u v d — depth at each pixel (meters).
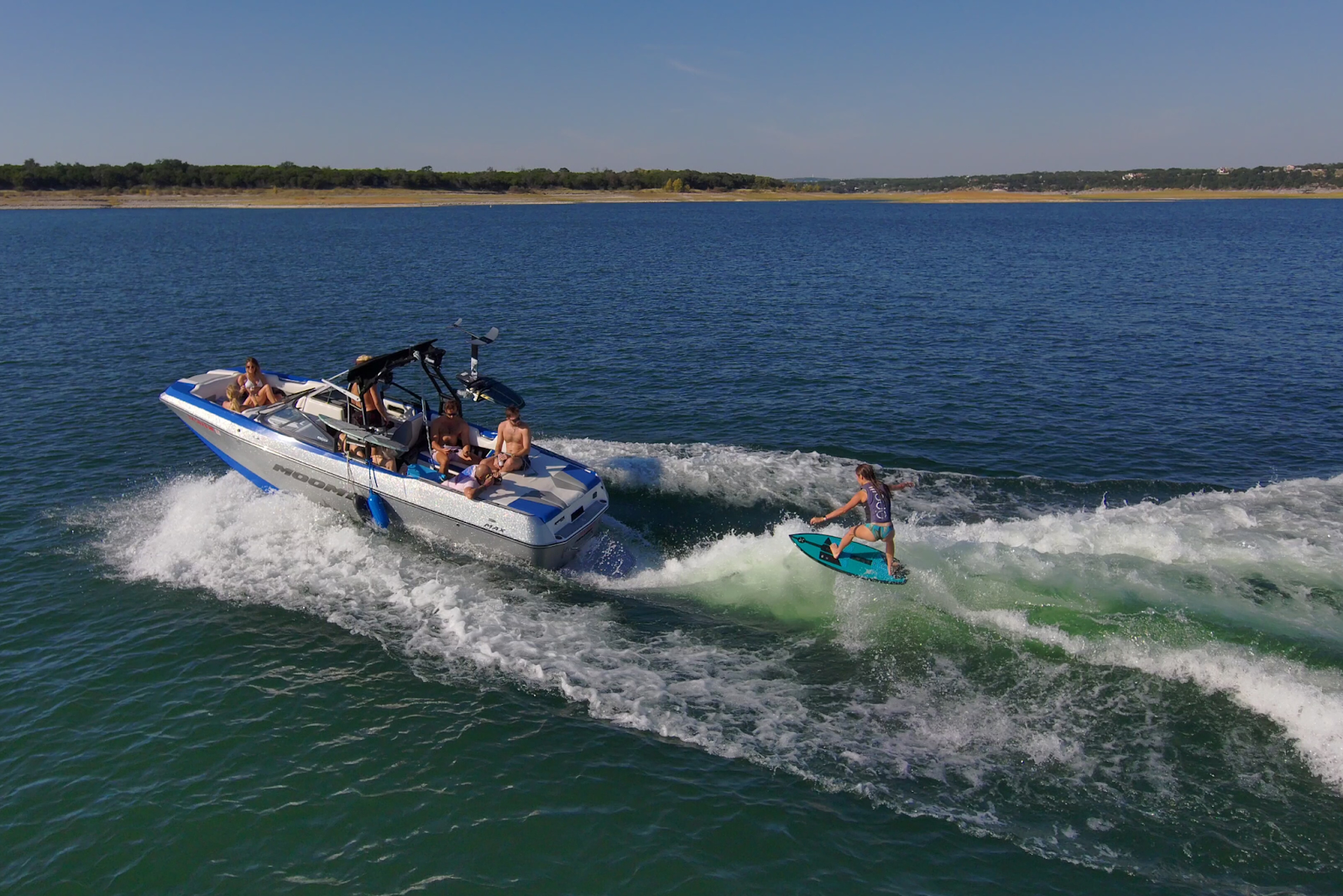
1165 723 7.92
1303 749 7.55
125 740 8.13
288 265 46.03
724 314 30.42
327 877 6.64
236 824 7.15
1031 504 13.38
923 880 6.50
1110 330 26.88
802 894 6.42
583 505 11.27
